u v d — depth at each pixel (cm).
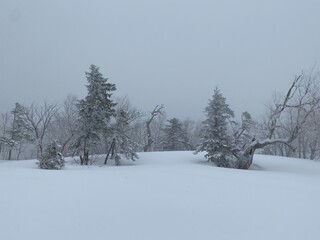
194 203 754
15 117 4450
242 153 2388
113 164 2558
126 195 797
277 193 948
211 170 1748
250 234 561
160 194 830
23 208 641
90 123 2534
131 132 4678
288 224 627
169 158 2694
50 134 4284
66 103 4375
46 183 928
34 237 494
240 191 947
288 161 2716
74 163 2569
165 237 526
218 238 534
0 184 885
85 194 790
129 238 514
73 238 500
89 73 2597
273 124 2408
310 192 1017
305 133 2444
